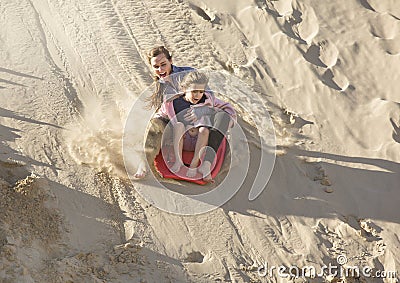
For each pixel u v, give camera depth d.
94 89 9.37
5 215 7.13
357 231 7.48
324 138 8.74
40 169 7.96
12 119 8.69
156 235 7.39
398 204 7.81
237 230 7.53
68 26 10.61
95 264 6.88
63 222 7.32
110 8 11.08
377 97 9.33
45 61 9.81
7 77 9.42
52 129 8.59
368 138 8.73
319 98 9.37
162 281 6.86
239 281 6.97
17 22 10.60
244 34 10.55
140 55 10.09
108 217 7.54
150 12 11.04
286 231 7.54
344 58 9.98
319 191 7.99
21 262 6.61
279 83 9.64
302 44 10.23
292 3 10.90
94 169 8.09
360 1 10.98
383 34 10.41
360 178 8.14
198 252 7.28
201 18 10.92
